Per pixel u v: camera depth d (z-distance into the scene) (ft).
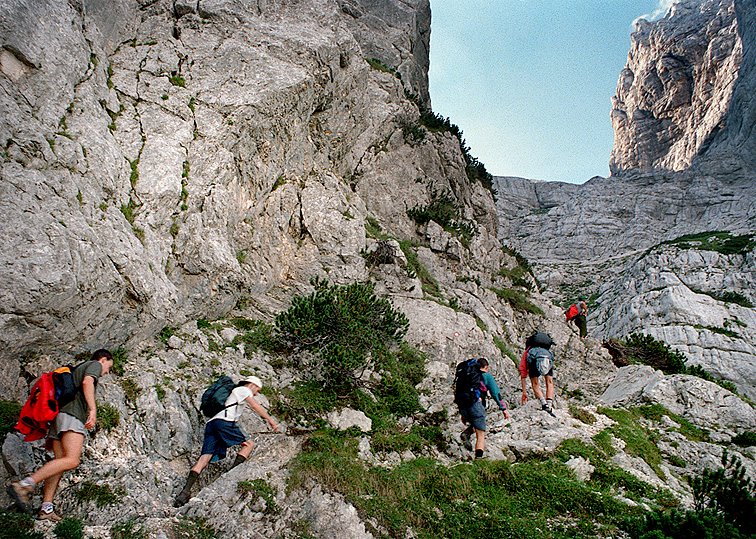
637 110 344.28
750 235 166.81
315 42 52.19
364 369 31.83
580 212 242.99
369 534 20.75
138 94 38.73
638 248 218.38
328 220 48.62
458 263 66.90
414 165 74.28
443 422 31.35
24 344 21.65
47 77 29.25
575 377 57.00
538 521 22.56
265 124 44.09
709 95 297.12
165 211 33.30
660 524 21.67
